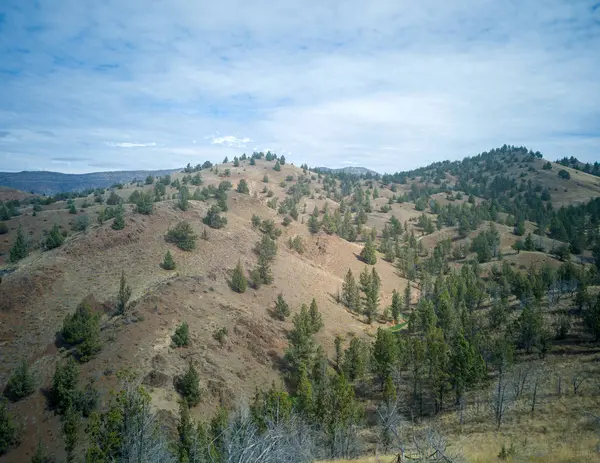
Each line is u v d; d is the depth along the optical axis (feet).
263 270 275.59
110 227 270.05
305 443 83.30
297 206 611.47
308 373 165.27
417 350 164.86
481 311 269.64
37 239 300.81
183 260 264.11
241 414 84.99
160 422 112.27
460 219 558.56
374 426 132.57
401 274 392.47
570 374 157.38
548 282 284.61
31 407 122.01
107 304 189.47
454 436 122.11
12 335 165.37
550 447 87.30
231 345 183.21
